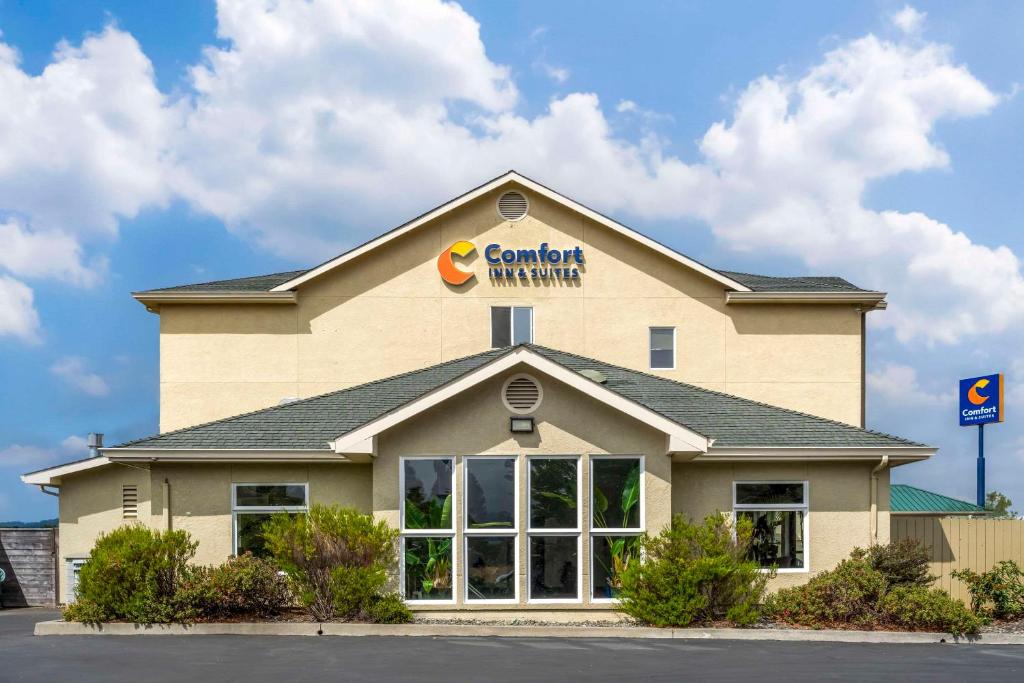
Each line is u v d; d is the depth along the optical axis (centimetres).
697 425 1991
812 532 1936
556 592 1723
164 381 2488
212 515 1864
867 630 1656
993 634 1680
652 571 1656
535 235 2520
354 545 1664
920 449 1920
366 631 1591
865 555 1847
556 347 2497
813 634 1622
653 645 1510
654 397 2142
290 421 1981
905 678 1259
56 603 2456
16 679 1185
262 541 1864
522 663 1315
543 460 1756
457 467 1744
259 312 2509
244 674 1216
